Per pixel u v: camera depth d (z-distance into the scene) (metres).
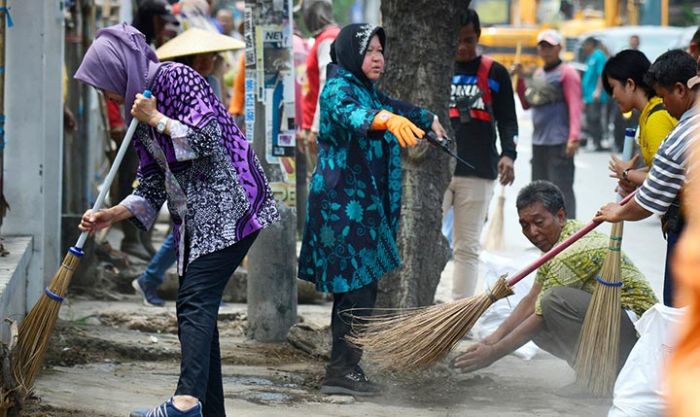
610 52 46.38
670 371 2.69
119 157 8.37
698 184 2.64
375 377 11.18
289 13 13.05
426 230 12.30
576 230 10.83
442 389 10.95
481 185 14.49
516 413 10.14
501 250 20.47
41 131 12.58
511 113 14.95
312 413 9.89
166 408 8.09
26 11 12.50
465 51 14.67
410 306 12.18
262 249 13.01
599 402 10.54
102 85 8.32
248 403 10.20
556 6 65.69
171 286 15.55
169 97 8.31
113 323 13.72
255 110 13.03
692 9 62.47
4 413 8.37
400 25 12.32
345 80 10.07
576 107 19.97
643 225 25.58
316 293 16.19
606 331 10.41
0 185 11.41
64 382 10.49
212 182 8.33
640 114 10.64
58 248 14.05
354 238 10.19
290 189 13.07
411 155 12.17
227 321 14.31
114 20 26.27
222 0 45.97
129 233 18.83
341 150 10.20
